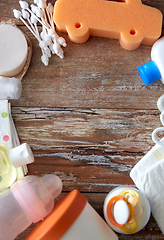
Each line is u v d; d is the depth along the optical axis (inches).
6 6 17.1
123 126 17.0
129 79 17.1
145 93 17.0
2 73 16.5
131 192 15.0
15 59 16.4
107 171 17.1
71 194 14.9
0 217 14.8
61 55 16.7
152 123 17.0
